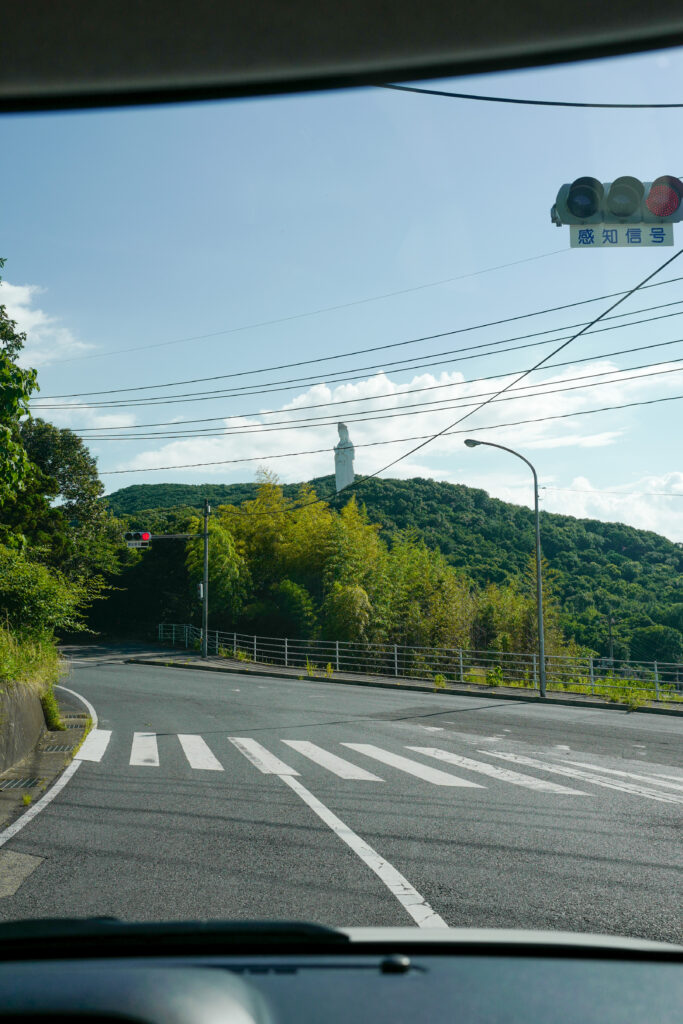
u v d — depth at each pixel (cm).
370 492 7562
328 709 1831
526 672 2645
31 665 1516
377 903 479
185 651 3988
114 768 1020
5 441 1002
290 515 4412
